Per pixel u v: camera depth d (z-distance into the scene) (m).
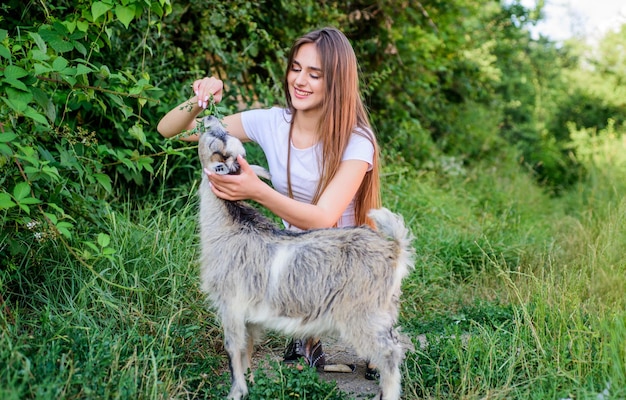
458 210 7.92
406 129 9.09
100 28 4.29
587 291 5.08
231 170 3.26
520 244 6.61
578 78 18.42
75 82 3.74
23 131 3.90
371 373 3.90
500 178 10.44
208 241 3.43
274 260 3.29
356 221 3.94
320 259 3.26
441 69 9.59
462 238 6.63
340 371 4.04
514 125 15.48
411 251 3.70
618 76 17.70
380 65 8.52
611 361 3.45
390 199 7.12
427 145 9.50
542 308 4.11
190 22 6.29
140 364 3.45
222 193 3.32
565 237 7.43
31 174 3.58
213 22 6.15
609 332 3.68
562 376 3.45
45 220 3.88
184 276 4.43
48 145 4.57
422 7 8.59
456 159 10.37
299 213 3.39
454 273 6.11
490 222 7.51
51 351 3.22
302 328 3.32
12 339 3.30
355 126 3.73
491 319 4.74
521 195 9.92
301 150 3.78
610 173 11.14
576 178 13.78
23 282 4.19
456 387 3.57
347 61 3.64
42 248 4.27
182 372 3.64
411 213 7.03
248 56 6.72
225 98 6.27
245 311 3.35
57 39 3.90
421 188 7.92
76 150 4.25
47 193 4.14
